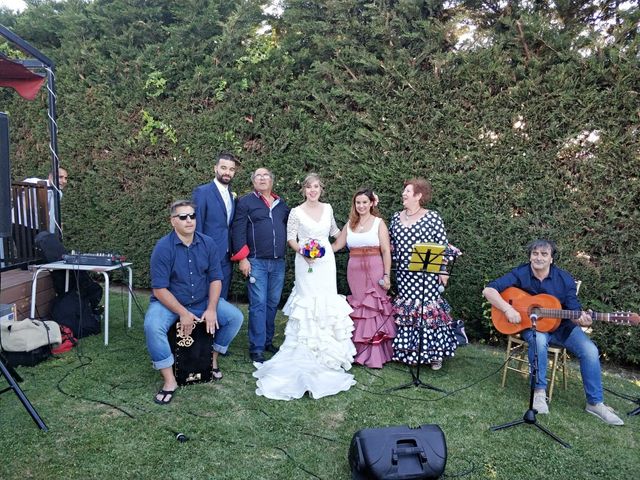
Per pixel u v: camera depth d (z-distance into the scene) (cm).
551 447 280
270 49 522
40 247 436
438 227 398
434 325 387
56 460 248
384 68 466
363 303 391
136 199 602
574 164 412
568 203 418
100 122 604
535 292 345
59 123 621
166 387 326
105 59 603
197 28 548
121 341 429
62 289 449
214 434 279
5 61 428
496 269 445
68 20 602
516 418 313
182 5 559
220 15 546
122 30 590
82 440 267
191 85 551
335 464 256
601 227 407
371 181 482
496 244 443
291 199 520
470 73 436
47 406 304
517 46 427
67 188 629
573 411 327
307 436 282
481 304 454
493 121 432
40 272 445
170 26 563
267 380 339
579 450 278
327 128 495
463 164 447
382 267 400
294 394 329
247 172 538
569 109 409
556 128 412
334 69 489
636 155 393
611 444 287
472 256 451
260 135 535
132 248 612
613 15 411
